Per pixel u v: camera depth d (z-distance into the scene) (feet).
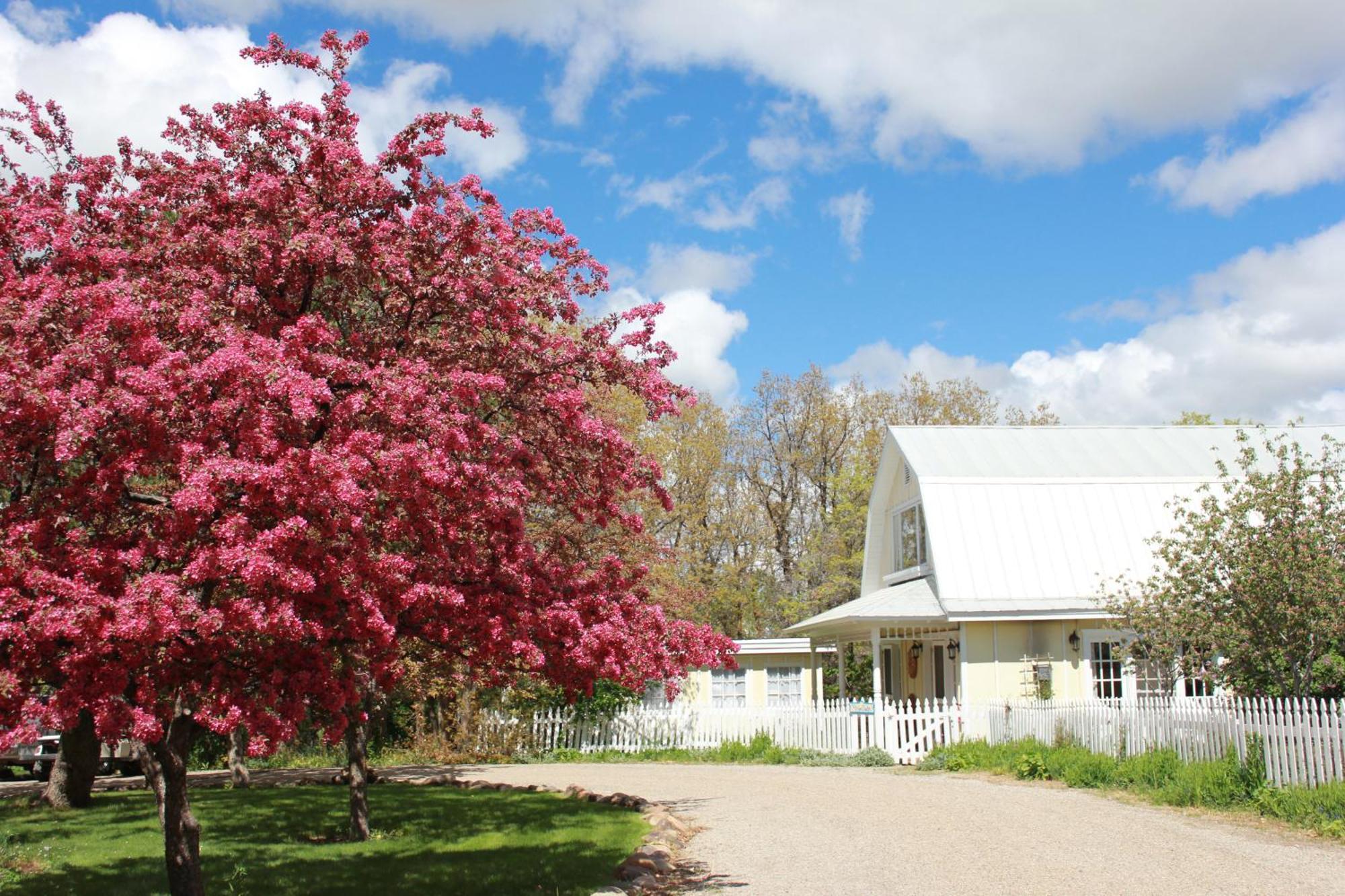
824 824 45.11
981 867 34.55
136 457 22.95
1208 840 38.65
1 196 28.37
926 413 158.92
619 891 31.37
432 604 26.58
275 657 24.36
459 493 25.72
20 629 20.12
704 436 146.10
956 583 80.12
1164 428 95.66
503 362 29.58
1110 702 64.23
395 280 27.86
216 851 40.63
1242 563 51.29
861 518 146.51
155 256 27.61
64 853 40.70
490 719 89.66
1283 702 45.96
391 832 44.91
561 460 31.19
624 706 90.33
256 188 27.20
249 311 26.96
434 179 29.32
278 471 21.79
